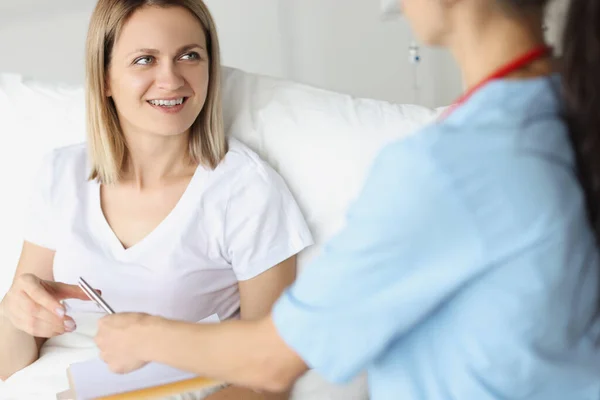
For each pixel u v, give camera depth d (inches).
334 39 107.2
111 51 55.9
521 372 29.3
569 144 29.1
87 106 58.0
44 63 104.8
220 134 59.0
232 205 57.9
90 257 58.4
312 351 31.2
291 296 31.5
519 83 29.1
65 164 60.8
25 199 65.3
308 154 61.1
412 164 28.2
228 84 64.7
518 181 27.9
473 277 28.8
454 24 29.7
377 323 30.0
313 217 60.4
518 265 28.2
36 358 59.3
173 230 57.6
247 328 33.6
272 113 62.8
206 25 57.2
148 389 47.3
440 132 28.6
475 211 27.9
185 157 58.9
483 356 29.3
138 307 58.3
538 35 29.8
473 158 28.1
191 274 57.8
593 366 30.4
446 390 30.8
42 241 60.4
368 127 60.8
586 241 29.0
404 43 107.1
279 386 33.8
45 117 66.3
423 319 30.9
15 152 65.9
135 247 57.7
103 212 59.6
